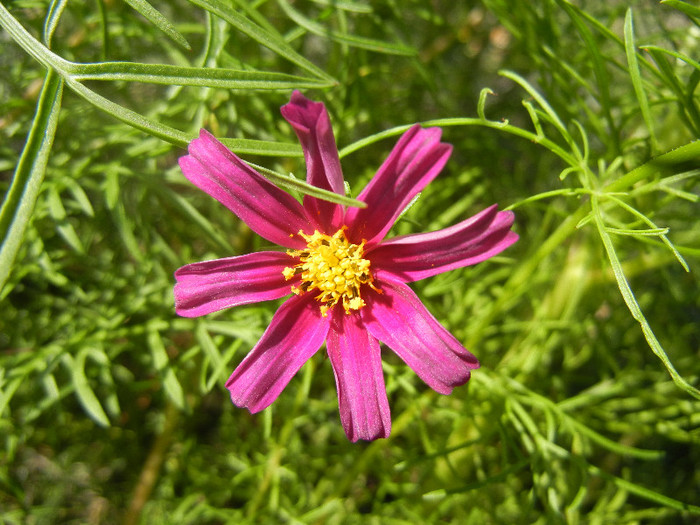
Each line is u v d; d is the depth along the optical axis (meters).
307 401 0.23
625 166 0.17
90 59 0.21
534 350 0.22
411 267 0.12
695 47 0.22
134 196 0.22
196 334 0.18
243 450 0.24
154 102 0.22
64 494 0.26
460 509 0.23
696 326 0.27
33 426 0.24
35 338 0.22
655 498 0.15
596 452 0.27
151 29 0.21
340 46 0.21
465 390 0.20
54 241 0.23
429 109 0.29
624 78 0.27
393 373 0.18
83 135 0.21
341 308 0.12
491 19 0.30
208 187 0.11
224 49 0.15
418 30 0.29
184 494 0.25
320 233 0.11
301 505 0.23
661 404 0.24
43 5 0.18
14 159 0.21
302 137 0.10
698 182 0.16
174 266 0.20
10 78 0.22
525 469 0.25
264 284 0.11
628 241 0.19
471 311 0.25
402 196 0.11
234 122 0.18
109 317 0.20
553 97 0.18
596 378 0.26
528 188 0.31
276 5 0.25
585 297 0.22
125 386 0.22
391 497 0.27
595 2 0.27
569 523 0.20
